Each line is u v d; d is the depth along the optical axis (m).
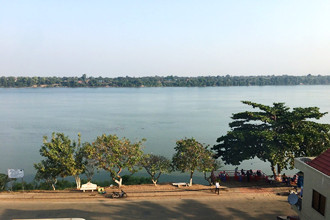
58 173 29.56
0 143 72.50
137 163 31.08
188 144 30.34
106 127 96.50
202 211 22.98
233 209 23.44
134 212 22.59
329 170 16.12
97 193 27.16
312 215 16.84
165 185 30.97
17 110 151.12
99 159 28.89
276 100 196.50
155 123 106.62
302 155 30.95
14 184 36.00
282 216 21.89
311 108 34.28
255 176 33.47
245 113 34.34
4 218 20.97
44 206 23.56
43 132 87.44
